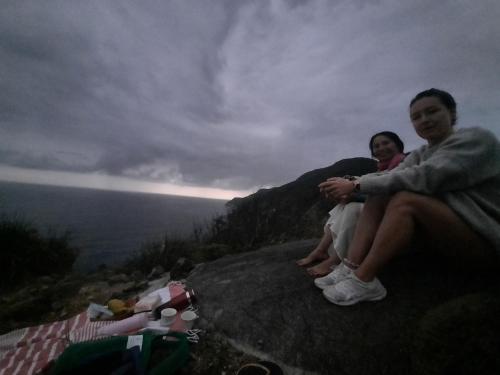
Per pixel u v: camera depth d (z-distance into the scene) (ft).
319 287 5.95
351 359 4.28
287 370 4.38
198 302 6.78
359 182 5.31
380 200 5.43
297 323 5.13
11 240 13.73
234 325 5.49
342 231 6.40
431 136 5.54
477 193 4.65
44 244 15.30
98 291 10.34
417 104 5.59
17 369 4.91
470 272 5.30
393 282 5.67
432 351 3.38
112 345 4.65
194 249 16.78
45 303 9.51
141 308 6.48
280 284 6.66
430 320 3.66
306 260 7.82
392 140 8.14
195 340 5.39
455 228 4.52
